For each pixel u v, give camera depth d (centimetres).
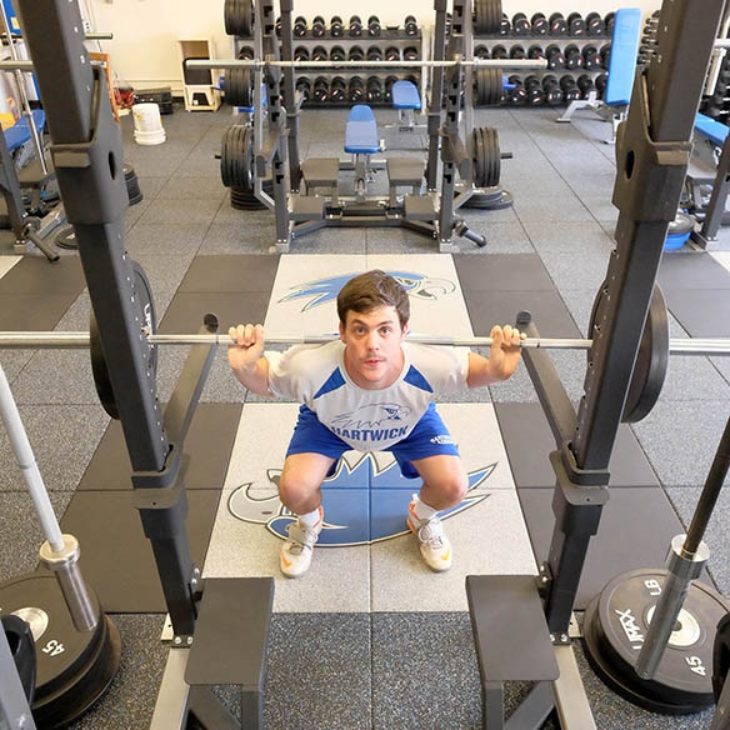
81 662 153
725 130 410
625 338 114
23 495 214
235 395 257
